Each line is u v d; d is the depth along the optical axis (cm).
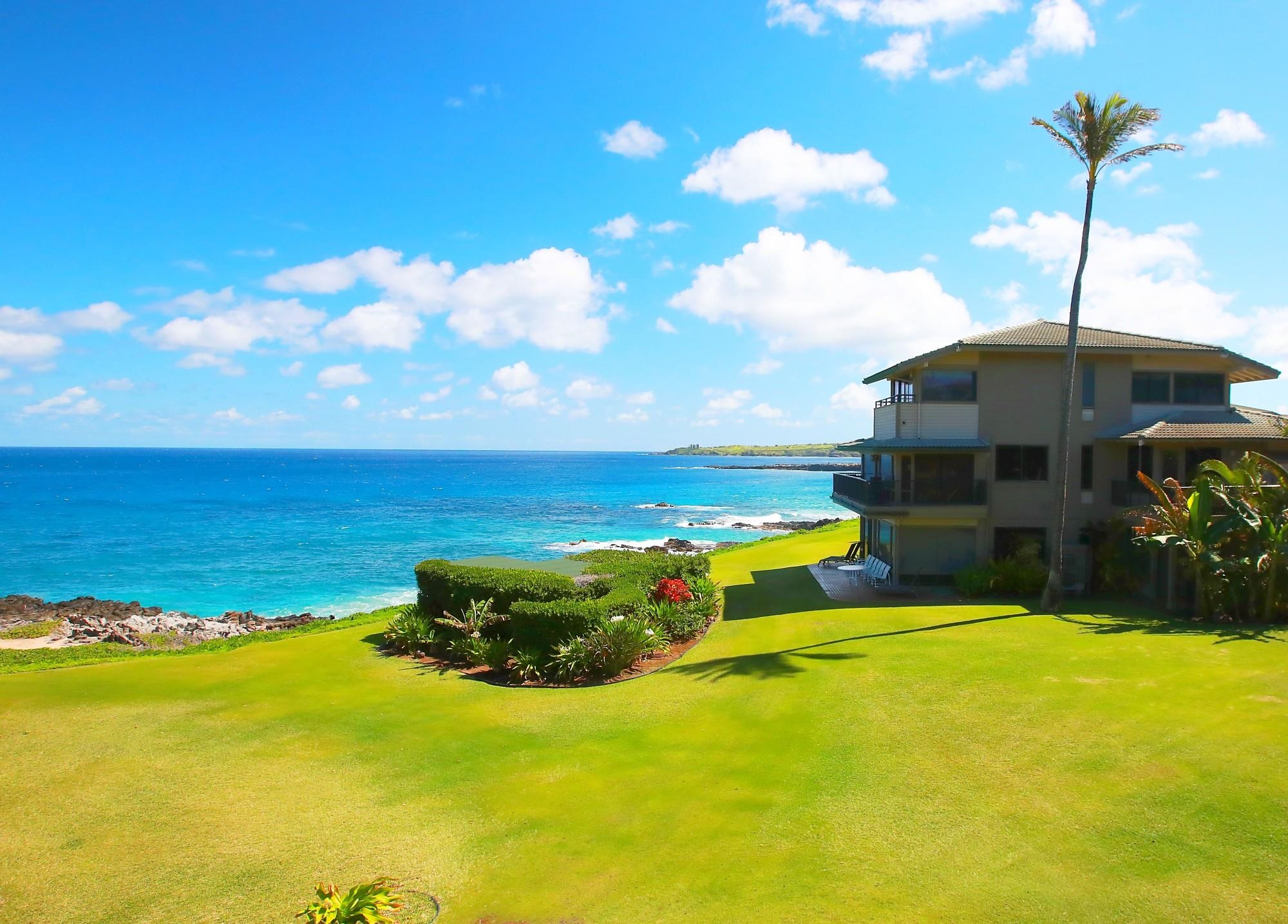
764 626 2177
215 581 4238
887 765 1159
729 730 1362
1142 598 2367
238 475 16900
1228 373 2669
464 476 17662
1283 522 1930
